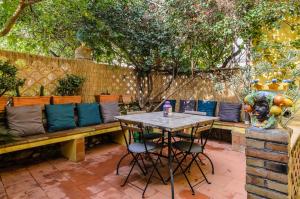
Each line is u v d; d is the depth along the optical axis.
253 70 4.14
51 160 3.60
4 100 3.20
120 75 5.19
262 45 4.23
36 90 3.76
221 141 4.87
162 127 2.54
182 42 4.86
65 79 4.05
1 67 3.11
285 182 1.38
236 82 4.54
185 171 2.97
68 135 3.42
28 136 3.18
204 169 3.23
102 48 5.14
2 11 4.05
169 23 4.96
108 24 4.69
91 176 2.97
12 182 2.78
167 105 3.35
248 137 1.53
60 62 4.08
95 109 4.22
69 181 2.82
